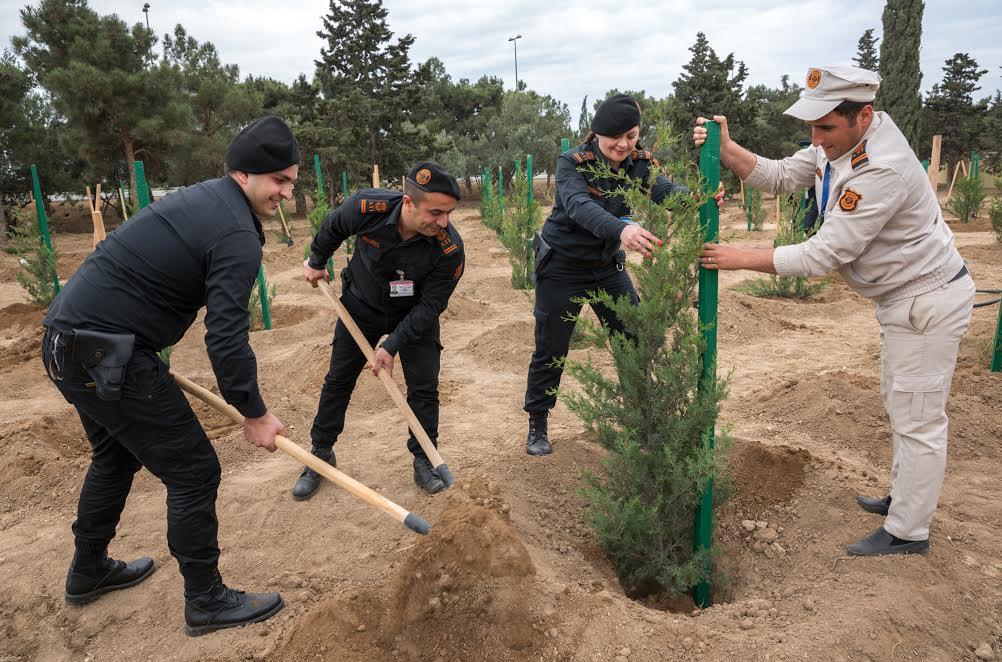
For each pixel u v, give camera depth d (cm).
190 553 266
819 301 934
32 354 718
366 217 332
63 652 272
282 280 1191
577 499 369
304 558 325
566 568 300
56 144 2766
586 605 257
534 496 366
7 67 2567
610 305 297
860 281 290
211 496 269
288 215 3195
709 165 266
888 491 360
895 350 290
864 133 268
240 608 277
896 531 300
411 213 317
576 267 375
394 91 3919
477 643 245
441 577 253
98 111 2419
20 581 314
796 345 704
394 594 262
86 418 272
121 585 305
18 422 504
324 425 386
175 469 259
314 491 386
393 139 3819
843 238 268
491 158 4662
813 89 264
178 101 2692
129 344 237
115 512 288
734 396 545
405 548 325
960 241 1409
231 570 318
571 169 355
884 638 249
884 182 261
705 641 250
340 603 267
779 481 371
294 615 279
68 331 237
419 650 249
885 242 278
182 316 255
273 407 511
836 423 458
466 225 2267
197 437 262
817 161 312
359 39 4056
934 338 280
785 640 249
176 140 2588
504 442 453
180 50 3088
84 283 242
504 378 614
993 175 4219
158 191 3744
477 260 1417
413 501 375
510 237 1005
